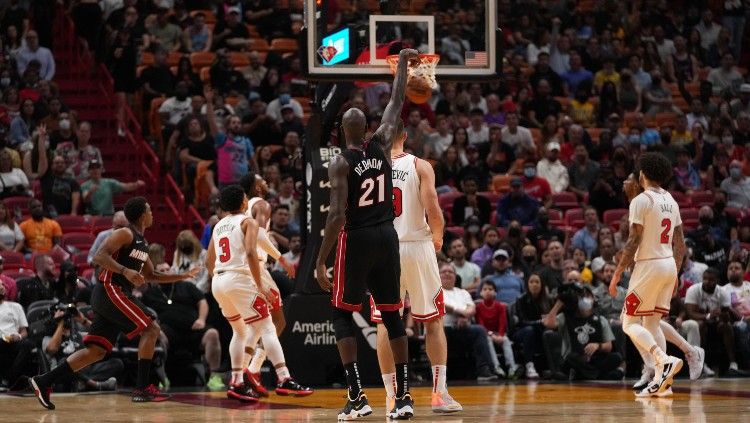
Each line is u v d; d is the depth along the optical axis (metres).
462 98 23.75
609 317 17.20
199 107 21.91
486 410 10.70
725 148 24.86
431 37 14.27
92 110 23.88
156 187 21.62
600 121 25.50
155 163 21.97
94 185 20.31
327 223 9.13
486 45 14.44
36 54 23.27
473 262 18.80
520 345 17.34
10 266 17.39
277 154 21.52
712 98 27.31
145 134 23.55
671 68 28.08
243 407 11.66
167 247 20.73
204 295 16.56
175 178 21.58
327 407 11.59
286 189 19.55
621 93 26.17
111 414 10.83
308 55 13.73
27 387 15.23
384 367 10.21
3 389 15.04
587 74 26.48
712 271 17.62
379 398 12.62
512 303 17.66
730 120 25.56
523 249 18.52
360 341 14.84
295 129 22.38
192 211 20.62
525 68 26.39
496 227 18.98
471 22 14.44
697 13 29.77
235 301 12.48
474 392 13.57
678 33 29.05
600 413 10.30
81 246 18.91
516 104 25.08
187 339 16.22
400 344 9.49
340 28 13.90
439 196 20.69
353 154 9.38
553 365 16.69
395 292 9.48
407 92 10.56
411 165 10.31
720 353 17.66
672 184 23.19
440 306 10.31
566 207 21.78
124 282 12.10
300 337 14.70
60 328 14.85
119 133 22.91
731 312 17.75
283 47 26.02
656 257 12.34
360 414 9.46
